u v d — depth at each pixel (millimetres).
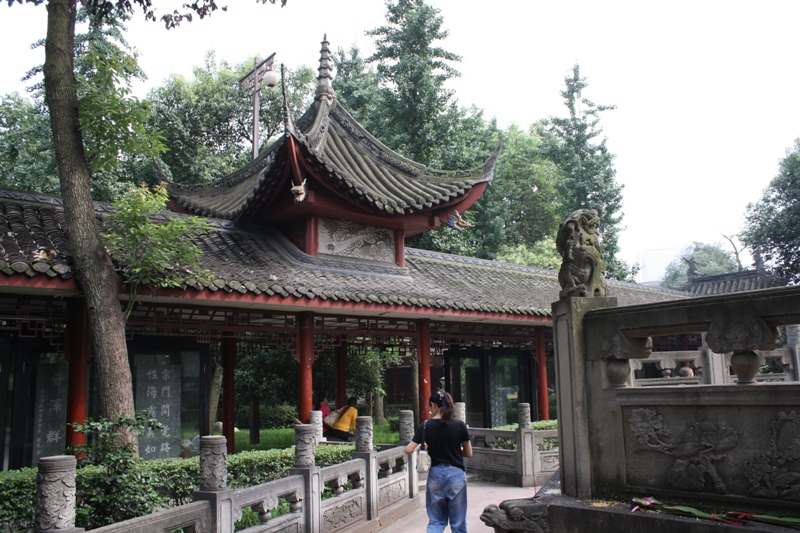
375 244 14328
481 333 16141
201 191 16938
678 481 4121
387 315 13188
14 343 9625
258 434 19281
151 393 10969
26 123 23344
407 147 25062
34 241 9508
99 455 6312
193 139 29391
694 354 10172
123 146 8500
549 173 40344
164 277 9219
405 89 25297
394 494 9336
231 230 13438
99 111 8031
